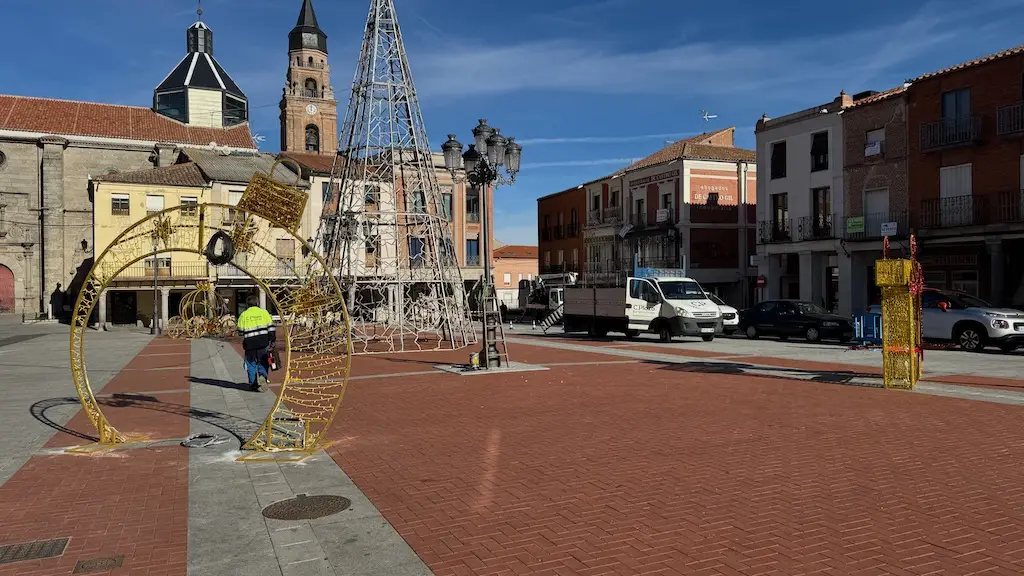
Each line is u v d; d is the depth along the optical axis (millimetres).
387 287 28406
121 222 42812
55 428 9398
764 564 4445
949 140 27047
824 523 5195
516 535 5047
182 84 59062
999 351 19719
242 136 57781
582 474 6695
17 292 49719
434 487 6320
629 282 25750
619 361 17891
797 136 34000
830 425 8961
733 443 7953
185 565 4574
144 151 52969
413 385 13555
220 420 9922
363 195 25078
